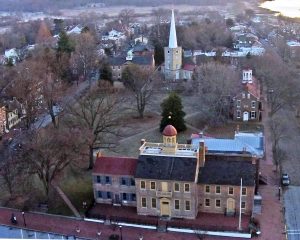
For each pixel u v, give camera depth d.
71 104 139.12
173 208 88.31
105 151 118.62
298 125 136.38
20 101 136.62
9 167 96.62
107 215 88.81
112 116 141.00
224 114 140.50
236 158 92.56
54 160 97.00
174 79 184.00
